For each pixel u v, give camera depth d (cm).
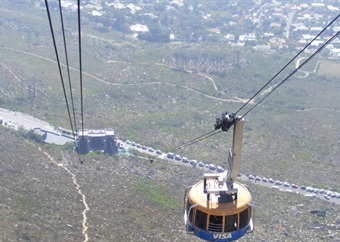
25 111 15712
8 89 17300
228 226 2509
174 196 10494
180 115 17275
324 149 14988
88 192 10000
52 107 16562
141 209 9419
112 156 12462
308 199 11388
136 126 15825
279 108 18462
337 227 9906
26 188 9625
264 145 14988
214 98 19375
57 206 9012
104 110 17050
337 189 12331
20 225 7881
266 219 9894
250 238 8888
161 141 14725
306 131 16350
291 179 12744
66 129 14538
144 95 18688
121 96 18288
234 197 2559
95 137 12669
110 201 9662
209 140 15138
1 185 9494
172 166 12606
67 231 8094
